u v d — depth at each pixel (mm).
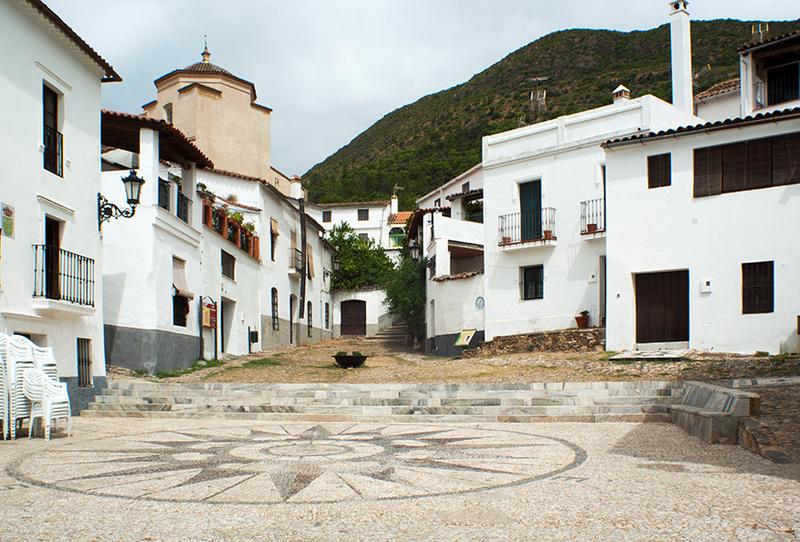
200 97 36031
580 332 22516
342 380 18609
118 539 5039
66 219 14977
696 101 31188
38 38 14023
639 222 20875
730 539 4887
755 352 18641
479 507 5977
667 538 4941
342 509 5945
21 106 13383
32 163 13688
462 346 27906
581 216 24312
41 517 5676
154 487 6922
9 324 12664
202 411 14500
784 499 6066
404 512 5820
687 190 20172
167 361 20531
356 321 46906
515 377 17375
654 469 7789
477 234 32438
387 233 56312
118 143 21719
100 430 12094
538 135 25703
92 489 6832
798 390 11625
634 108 23297
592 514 5664
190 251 22734
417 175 70562
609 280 21266
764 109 24953
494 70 101938
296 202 42406
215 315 24656
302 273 37156
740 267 19188
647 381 14492
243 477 7434
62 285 14602
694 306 19797
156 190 20062
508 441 10336
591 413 13281
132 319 19766
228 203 29688
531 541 4926
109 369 19000
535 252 25438
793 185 18609
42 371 11031
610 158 21516
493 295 26438
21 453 9258
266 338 31672
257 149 38781
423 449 9523
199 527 5359
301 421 13688
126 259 19844
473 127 80938
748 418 9703
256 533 5191
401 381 17938
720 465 7980
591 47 93438
